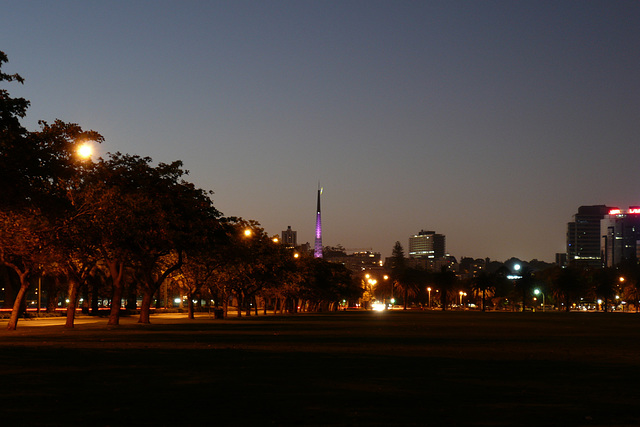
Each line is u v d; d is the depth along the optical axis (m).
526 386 17.80
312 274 135.50
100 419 12.84
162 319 81.56
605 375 20.48
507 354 28.69
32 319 79.25
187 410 13.84
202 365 22.55
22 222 41.25
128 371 20.58
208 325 61.53
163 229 54.00
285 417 13.13
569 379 19.42
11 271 82.06
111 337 40.19
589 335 47.03
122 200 46.34
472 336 44.03
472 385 17.89
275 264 98.75
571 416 13.41
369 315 116.44
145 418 12.95
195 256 70.00
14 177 32.53
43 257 44.78
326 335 43.91
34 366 21.91
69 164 37.12
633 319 96.06
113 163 56.38
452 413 13.67
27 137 33.94
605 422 12.81
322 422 12.66
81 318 81.62
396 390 16.81
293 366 22.45
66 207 39.59
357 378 19.20
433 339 40.03
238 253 80.62
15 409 13.85
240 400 15.12
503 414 13.59
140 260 58.50
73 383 17.73
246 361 24.16
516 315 123.31
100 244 49.94
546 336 45.09
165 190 56.88
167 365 22.45
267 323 68.62
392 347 32.47
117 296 59.78
